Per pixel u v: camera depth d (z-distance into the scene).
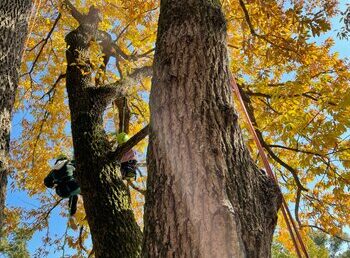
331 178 7.15
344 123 6.32
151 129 2.55
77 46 6.70
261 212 2.25
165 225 2.11
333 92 6.87
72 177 5.63
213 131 2.37
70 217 5.92
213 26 2.95
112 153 5.46
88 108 5.91
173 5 3.07
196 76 2.62
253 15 6.73
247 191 2.25
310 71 7.42
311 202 7.82
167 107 2.50
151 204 2.24
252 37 6.78
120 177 5.39
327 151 7.02
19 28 4.47
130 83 6.49
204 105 2.48
